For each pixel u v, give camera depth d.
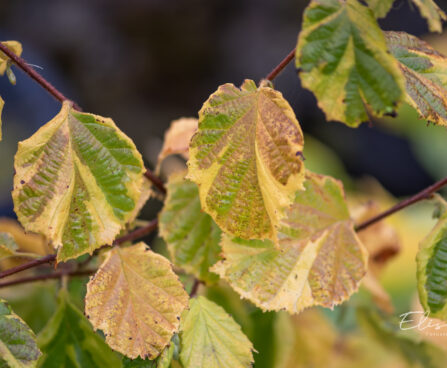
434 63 0.75
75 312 0.81
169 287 0.74
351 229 0.78
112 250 0.75
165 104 3.99
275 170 0.72
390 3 0.75
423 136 2.13
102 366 0.80
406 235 1.47
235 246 0.76
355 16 0.72
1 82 3.41
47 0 3.96
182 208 0.83
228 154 0.73
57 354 0.80
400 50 0.75
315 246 0.77
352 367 1.07
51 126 0.73
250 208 0.73
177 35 3.86
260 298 0.75
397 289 1.43
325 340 1.05
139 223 0.85
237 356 0.75
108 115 3.94
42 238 0.87
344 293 0.76
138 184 0.74
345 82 0.72
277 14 3.83
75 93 3.93
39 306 0.90
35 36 3.95
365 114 0.73
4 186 2.82
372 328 0.95
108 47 3.94
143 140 3.87
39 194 0.73
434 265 0.76
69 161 0.73
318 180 0.79
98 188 0.73
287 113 0.73
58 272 0.84
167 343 0.73
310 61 0.72
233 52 3.86
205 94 3.98
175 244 0.82
